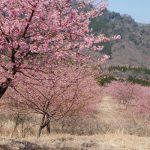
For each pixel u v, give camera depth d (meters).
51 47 9.32
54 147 12.80
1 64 9.23
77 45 9.51
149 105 29.72
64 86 14.11
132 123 23.94
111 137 16.09
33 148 12.20
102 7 9.73
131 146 14.08
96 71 17.92
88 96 18.62
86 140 14.84
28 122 19.86
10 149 11.63
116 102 43.44
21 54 9.38
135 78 97.62
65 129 20.23
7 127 17.52
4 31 8.90
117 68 104.94
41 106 16.19
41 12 9.03
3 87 9.96
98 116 28.72
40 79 10.32
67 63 10.81
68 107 17.27
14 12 8.84
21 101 16.34
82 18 9.56
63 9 9.25
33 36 9.30
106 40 9.61
